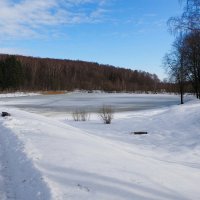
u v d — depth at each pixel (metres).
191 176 7.16
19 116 15.15
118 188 5.18
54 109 35.69
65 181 5.31
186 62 38.31
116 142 12.50
